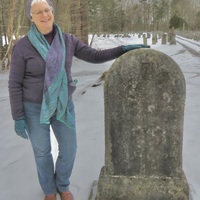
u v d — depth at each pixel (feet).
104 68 40.37
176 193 8.42
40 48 7.40
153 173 8.59
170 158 8.46
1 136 15.11
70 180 10.17
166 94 8.04
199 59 47.55
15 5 43.34
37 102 7.78
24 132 7.89
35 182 10.30
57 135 8.34
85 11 55.52
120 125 8.41
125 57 8.03
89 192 9.45
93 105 18.89
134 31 183.32
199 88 23.85
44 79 7.57
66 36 7.98
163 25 210.59
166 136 8.32
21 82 7.68
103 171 8.83
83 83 27.99
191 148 12.34
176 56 54.24
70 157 8.52
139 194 8.55
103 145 12.76
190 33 136.46
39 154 8.26
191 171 10.50
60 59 7.51
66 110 7.94
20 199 9.39
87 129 14.85
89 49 8.29
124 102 8.23
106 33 94.53
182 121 8.22
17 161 11.96
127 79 8.07
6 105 21.76
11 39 43.16
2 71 42.50
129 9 84.64
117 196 8.64
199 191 9.25
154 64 7.91
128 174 8.70
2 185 10.23
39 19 7.36
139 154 8.52
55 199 8.91
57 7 49.96
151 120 8.26
